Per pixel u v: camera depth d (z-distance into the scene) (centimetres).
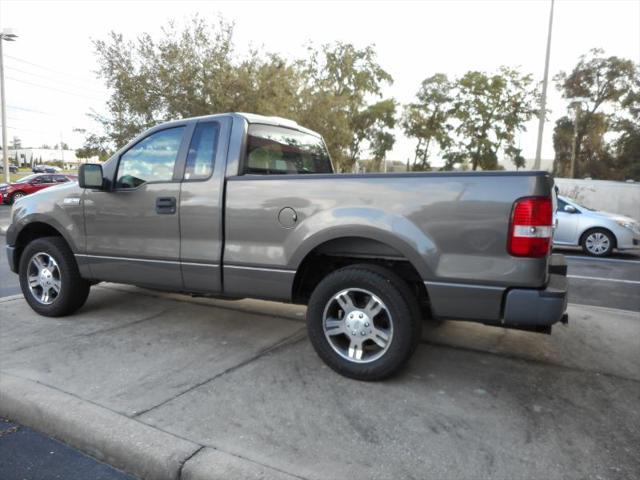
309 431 277
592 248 1121
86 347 405
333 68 3456
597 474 241
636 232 1105
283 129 458
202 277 397
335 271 350
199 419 288
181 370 360
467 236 306
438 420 292
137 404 305
